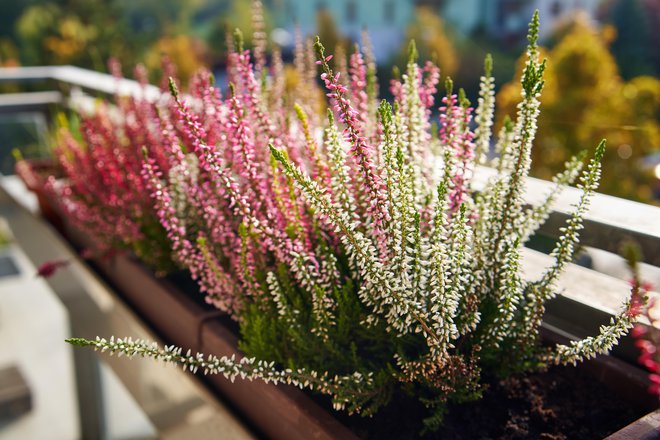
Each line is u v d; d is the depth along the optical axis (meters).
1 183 1.32
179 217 0.64
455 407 0.51
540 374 0.54
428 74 0.55
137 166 0.74
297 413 0.47
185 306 0.63
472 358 0.47
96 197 0.79
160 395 0.66
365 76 0.58
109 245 0.80
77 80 1.44
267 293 0.55
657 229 0.52
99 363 1.02
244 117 0.56
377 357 0.54
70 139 0.88
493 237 0.49
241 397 0.55
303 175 0.42
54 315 2.26
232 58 0.66
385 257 0.46
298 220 0.53
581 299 0.57
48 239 1.02
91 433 1.11
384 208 0.44
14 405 1.70
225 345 0.56
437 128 0.59
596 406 0.51
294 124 0.65
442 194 0.42
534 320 0.49
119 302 0.75
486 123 0.52
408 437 0.48
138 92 1.04
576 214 0.46
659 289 0.54
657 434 0.41
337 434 0.44
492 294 0.50
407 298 0.45
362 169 0.44
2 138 1.45
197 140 0.50
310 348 0.51
